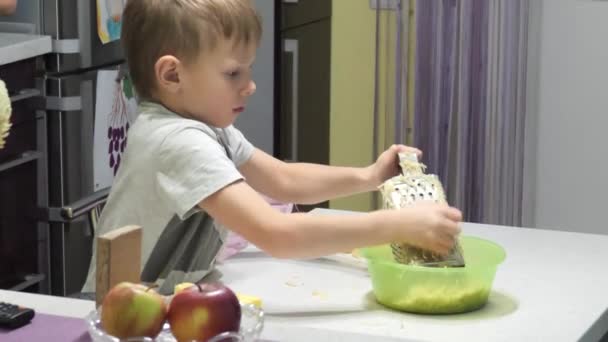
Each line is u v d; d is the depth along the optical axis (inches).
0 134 36.2
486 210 119.1
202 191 49.6
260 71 125.3
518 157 118.6
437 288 47.3
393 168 62.6
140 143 52.8
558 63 120.6
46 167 91.7
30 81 89.0
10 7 89.7
